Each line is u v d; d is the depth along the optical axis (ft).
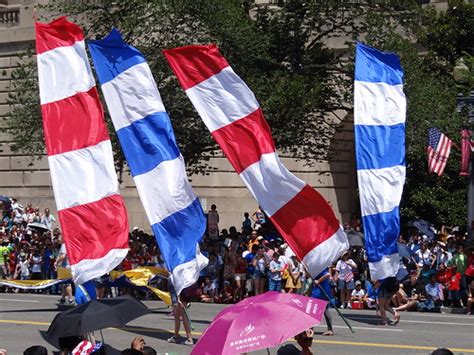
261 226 169.07
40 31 87.66
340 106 187.01
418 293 144.25
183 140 170.19
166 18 170.40
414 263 146.30
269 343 51.44
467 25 201.67
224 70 91.45
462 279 141.08
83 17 181.57
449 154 170.81
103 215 87.25
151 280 145.79
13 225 198.70
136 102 92.12
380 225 103.45
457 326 117.91
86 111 87.66
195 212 92.58
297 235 91.09
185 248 91.91
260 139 91.30
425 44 204.13
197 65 91.71
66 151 86.94
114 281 128.77
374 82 102.83
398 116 103.35
